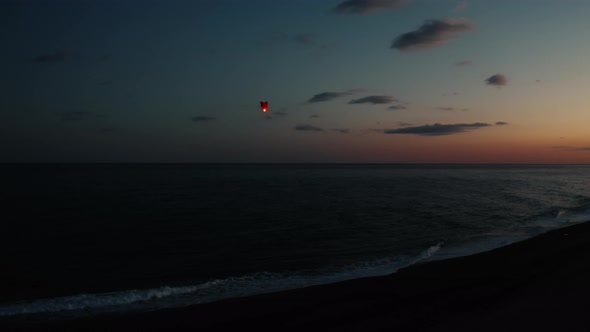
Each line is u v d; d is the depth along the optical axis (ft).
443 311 25.96
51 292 34.96
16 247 54.34
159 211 92.94
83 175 307.37
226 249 53.21
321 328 23.99
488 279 34.12
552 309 24.97
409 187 188.75
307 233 65.10
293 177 307.58
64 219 79.56
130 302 31.53
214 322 25.91
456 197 132.98
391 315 25.72
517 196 136.77
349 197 132.16
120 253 50.90
